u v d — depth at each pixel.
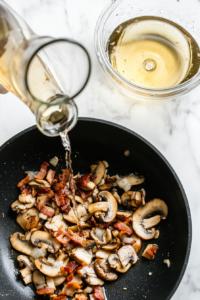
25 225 0.55
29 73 0.40
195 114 0.60
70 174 0.54
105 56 0.55
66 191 0.56
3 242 0.54
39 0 0.60
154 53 0.57
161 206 0.56
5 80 0.45
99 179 0.57
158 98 0.56
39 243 0.54
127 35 0.58
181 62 0.57
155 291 0.53
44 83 0.42
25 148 0.56
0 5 0.43
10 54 0.41
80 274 0.53
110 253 0.54
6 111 0.58
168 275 0.53
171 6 0.57
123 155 0.58
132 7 0.57
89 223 0.56
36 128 0.53
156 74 0.57
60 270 0.53
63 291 0.52
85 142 0.58
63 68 0.45
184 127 0.60
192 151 0.60
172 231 0.55
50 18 0.60
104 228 0.55
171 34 0.58
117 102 0.60
